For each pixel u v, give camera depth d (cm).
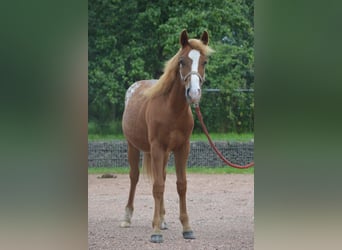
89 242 755
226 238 789
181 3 1705
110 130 1769
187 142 765
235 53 1691
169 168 1512
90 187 1302
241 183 1334
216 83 1686
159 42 1752
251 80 1747
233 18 1691
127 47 1752
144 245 743
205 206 1063
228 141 1517
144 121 795
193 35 1678
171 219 946
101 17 1745
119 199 1160
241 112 1706
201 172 1486
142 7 1752
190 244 750
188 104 734
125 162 1529
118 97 1773
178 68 722
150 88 764
